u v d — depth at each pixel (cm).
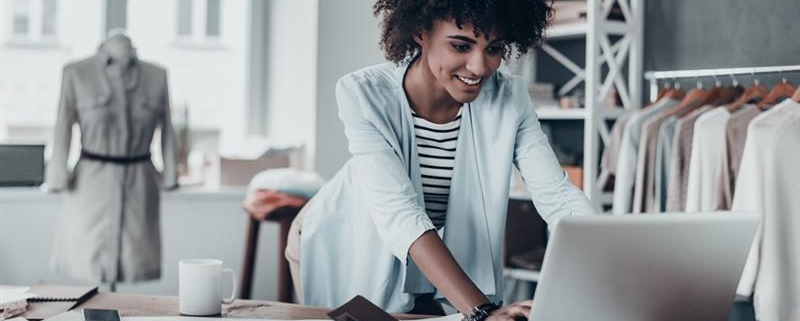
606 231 133
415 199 185
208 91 492
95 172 394
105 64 395
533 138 203
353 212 221
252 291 462
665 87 387
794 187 311
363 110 193
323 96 454
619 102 397
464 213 202
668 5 398
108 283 400
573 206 193
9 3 460
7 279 427
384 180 186
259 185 403
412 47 194
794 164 311
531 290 426
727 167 332
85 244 394
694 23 390
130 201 399
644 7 406
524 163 203
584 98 400
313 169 454
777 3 362
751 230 146
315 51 451
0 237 425
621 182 364
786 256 312
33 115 466
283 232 402
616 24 388
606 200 383
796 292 312
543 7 191
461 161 201
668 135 356
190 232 452
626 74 416
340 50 456
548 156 201
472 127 202
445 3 173
